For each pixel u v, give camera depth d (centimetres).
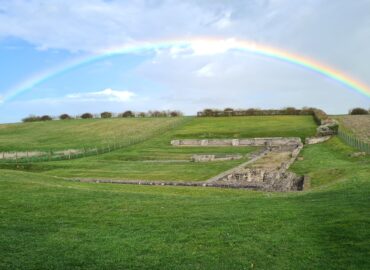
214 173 6000
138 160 8256
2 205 2747
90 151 9538
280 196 3175
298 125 12338
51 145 11325
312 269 1638
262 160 7200
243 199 3033
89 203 2828
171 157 8544
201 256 1820
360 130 10369
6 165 7412
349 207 2420
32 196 3019
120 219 2431
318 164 6100
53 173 6369
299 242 1923
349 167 5078
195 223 2295
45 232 2205
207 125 13425
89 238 2097
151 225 2292
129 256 1842
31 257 1844
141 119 16125
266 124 13000
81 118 17825
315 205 2580
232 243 1956
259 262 1734
